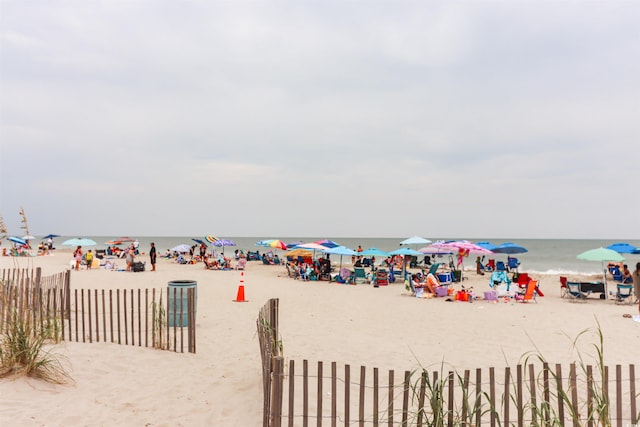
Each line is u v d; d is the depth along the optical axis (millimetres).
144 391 5898
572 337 10023
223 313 12562
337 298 16547
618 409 4426
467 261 42125
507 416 4273
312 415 5387
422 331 10594
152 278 21484
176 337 8586
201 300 15211
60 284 9891
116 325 9844
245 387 6316
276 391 4105
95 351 7160
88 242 31203
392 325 11359
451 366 7676
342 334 10188
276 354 5891
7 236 6734
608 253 16438
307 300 15875
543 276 26547
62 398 5336
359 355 8312
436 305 15023
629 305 15242
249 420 5227
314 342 9336
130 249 26109
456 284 21688
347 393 4324
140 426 4891
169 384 6238
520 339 9773
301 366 7531
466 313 13336
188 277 22734
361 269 21859
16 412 4805
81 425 4770
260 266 32688
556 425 4215
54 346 7043
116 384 6016
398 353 8492
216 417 5285
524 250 21938
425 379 4199
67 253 46406
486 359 8148
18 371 5645
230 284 20562
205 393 6035
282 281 22578
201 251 35875
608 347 9055
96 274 22688
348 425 4305
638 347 9055
